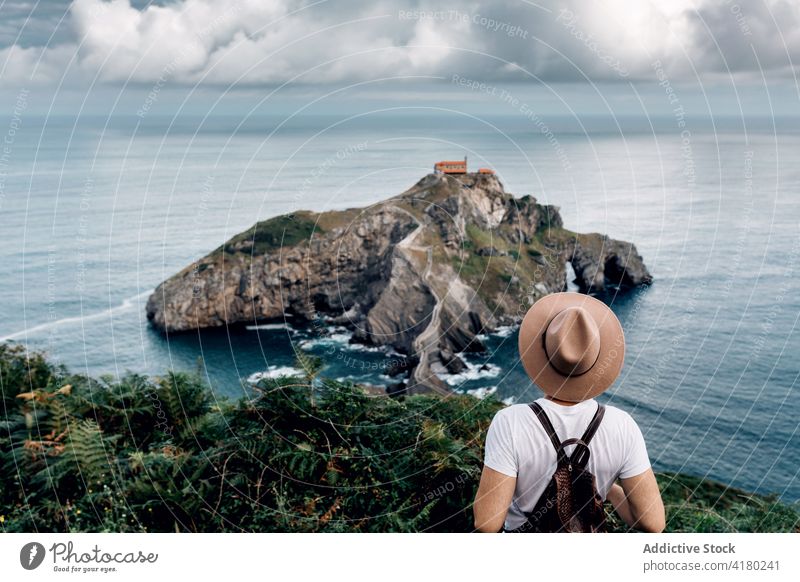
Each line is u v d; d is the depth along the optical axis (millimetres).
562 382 2314
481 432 4418
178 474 4086
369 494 3896
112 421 4551
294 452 4012
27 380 4902
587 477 2275
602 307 2439
